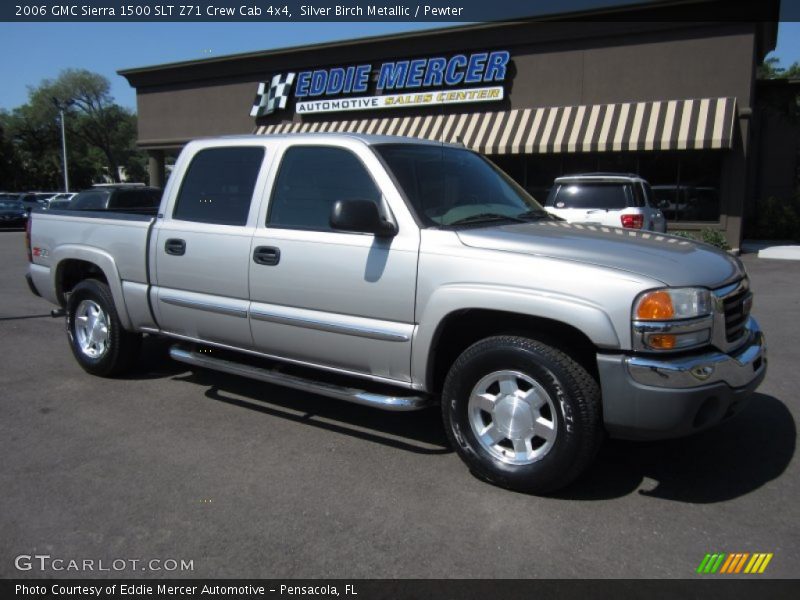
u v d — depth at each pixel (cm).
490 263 366
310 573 300
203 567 305
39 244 622
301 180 450
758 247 1716
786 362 631
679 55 1617
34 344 723
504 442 383
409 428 472
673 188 1678
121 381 580
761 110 2017
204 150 507
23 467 408
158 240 513
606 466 406
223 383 574
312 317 429
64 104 6194
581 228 428
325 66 2086
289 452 430
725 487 379
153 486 383
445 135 1827
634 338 330
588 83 1727
